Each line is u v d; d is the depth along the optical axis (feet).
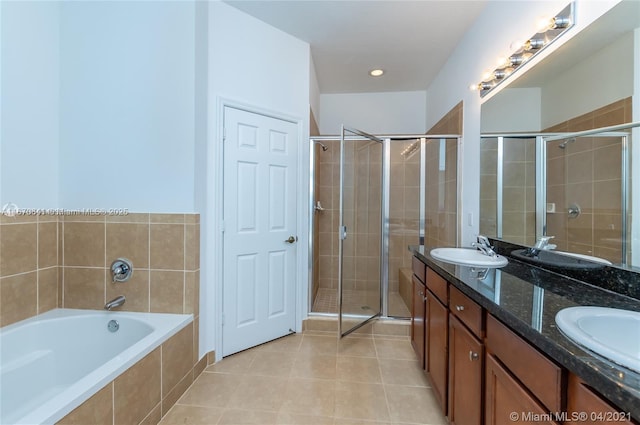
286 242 8.04
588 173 4.09
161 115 6.17
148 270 6.23
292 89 8.05
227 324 7.00
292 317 8.26
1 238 5.37
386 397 5.55
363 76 10.50
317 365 6.66
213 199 6.72
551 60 4.75
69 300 6.39
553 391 2.35
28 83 5.77
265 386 5.88
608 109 3.79
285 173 8.00
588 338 2.18
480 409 3.57
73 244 6.38
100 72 6.27
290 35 7.97
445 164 9.16
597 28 3.91
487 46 6.68
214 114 6.68
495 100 6.35
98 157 6.31
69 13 6.33
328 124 12.12
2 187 5.40
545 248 4.87
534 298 3.37
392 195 10.05
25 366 5.26
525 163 5.43
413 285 6.82
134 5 6.19
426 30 7.70
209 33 6.62
